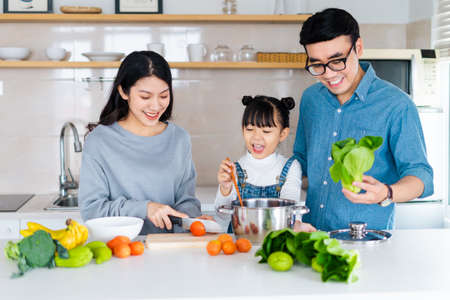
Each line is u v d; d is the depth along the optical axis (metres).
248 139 1.80
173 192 1.73
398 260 1.16
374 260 1.16
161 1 2.86
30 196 2.85
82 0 2.90
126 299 0.92
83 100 2.96
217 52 2.81
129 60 1.57
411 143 1.48
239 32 2.99
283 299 0.94
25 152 2.95
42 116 2.94
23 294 0.95
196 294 0.95
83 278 1.05
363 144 1.22
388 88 1.56
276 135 1.78
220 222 2.32
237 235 1.31
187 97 3.02
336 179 1.26
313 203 1.68
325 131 1.66
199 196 2.62
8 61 2.71
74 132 2.78
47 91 2.94
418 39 2.98
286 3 2.83
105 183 1.65
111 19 2.77
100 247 1.18
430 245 1.29
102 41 2.94
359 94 1.56
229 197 1.74
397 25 3.12
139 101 1.56
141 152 1.68
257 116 1.75
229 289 0.97
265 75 3.02
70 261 1.11
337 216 1.60
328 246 1.01
